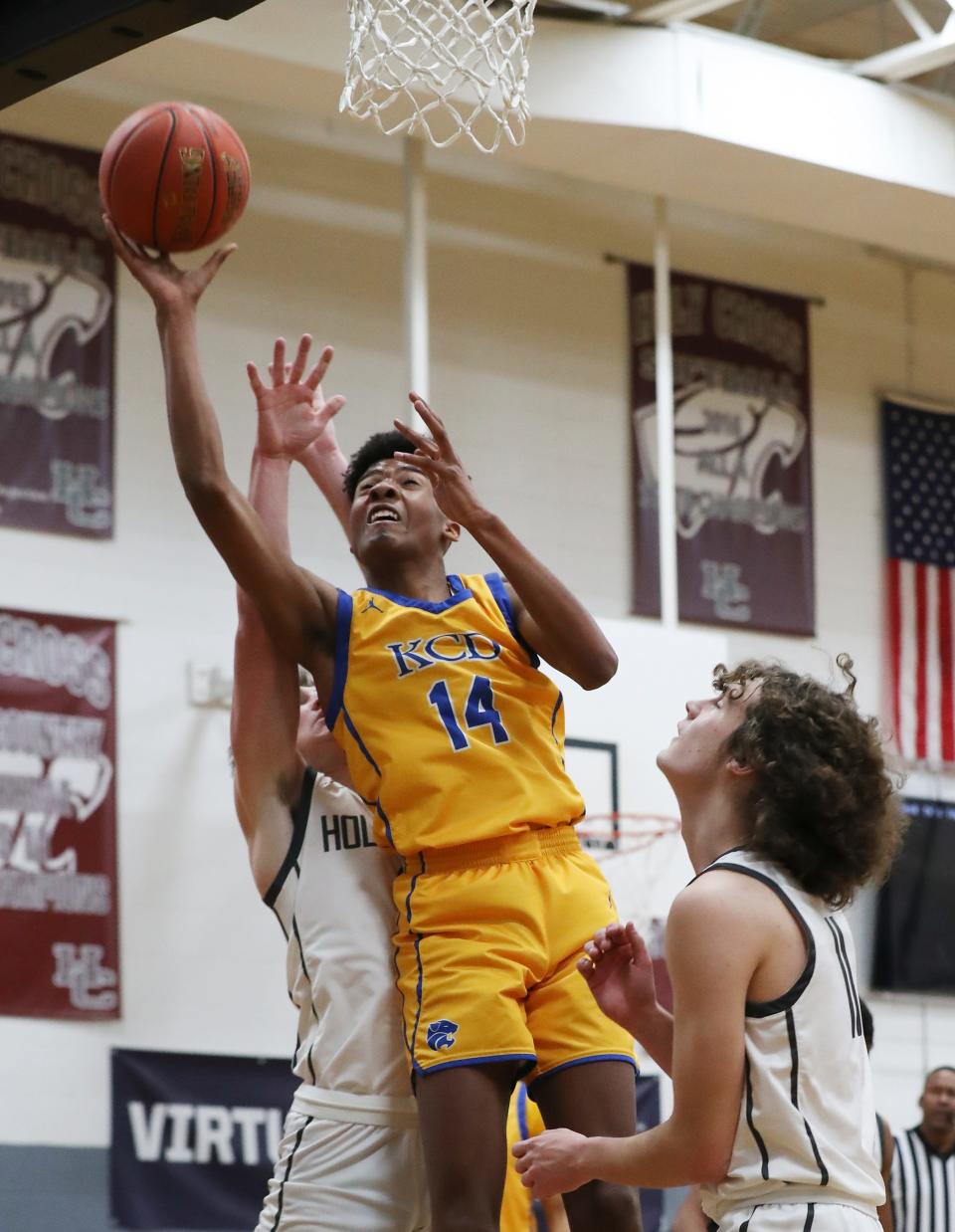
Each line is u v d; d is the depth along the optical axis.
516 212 15.96
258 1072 13.19
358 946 4.75
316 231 15.00
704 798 4.08
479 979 4.48
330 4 13.06
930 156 14.98
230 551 4.70
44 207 13.96
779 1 14.70
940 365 17.88
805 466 16.75
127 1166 12.62
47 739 13.19
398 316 15.20
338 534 14.60
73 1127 12.60
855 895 3.99
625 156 14.25
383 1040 4.68
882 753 3.98
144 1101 12.78
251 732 4.91
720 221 16.95
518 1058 4.43
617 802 13.23
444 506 4.79
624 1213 4.54
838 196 15.01
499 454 15.38
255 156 14.90
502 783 4.68
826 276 17.41
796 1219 3.65
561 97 13.68
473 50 7.69
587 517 15.62
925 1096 10.85
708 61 14.11
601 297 16.14
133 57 12.68
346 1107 4.66
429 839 4.61
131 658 13.63
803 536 16.58
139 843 13.33
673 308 16.47
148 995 13.10
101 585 13.66
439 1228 4.34
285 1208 4.68
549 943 4.61
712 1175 3.74
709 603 15.97
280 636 4.84
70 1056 12.72
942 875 16.23
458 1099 4.39
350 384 14.85
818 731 3.91
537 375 15.70
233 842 13.64
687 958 3.74
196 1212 12.75
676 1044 3.74
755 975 3.76
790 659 16.25
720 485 16.30
